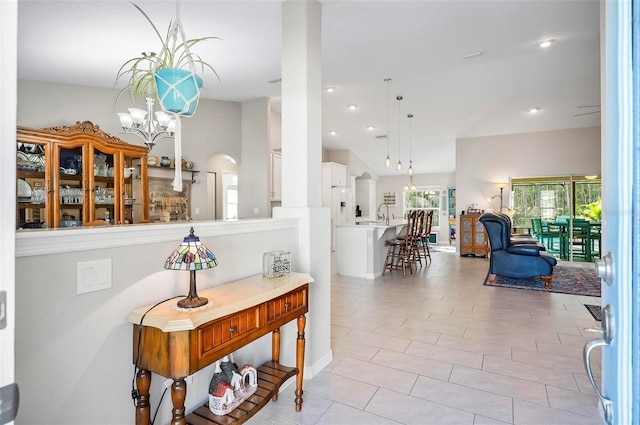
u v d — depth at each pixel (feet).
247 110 20.89
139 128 11.09
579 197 24.85
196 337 4.50
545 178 25.63
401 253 21.24
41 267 3.87
